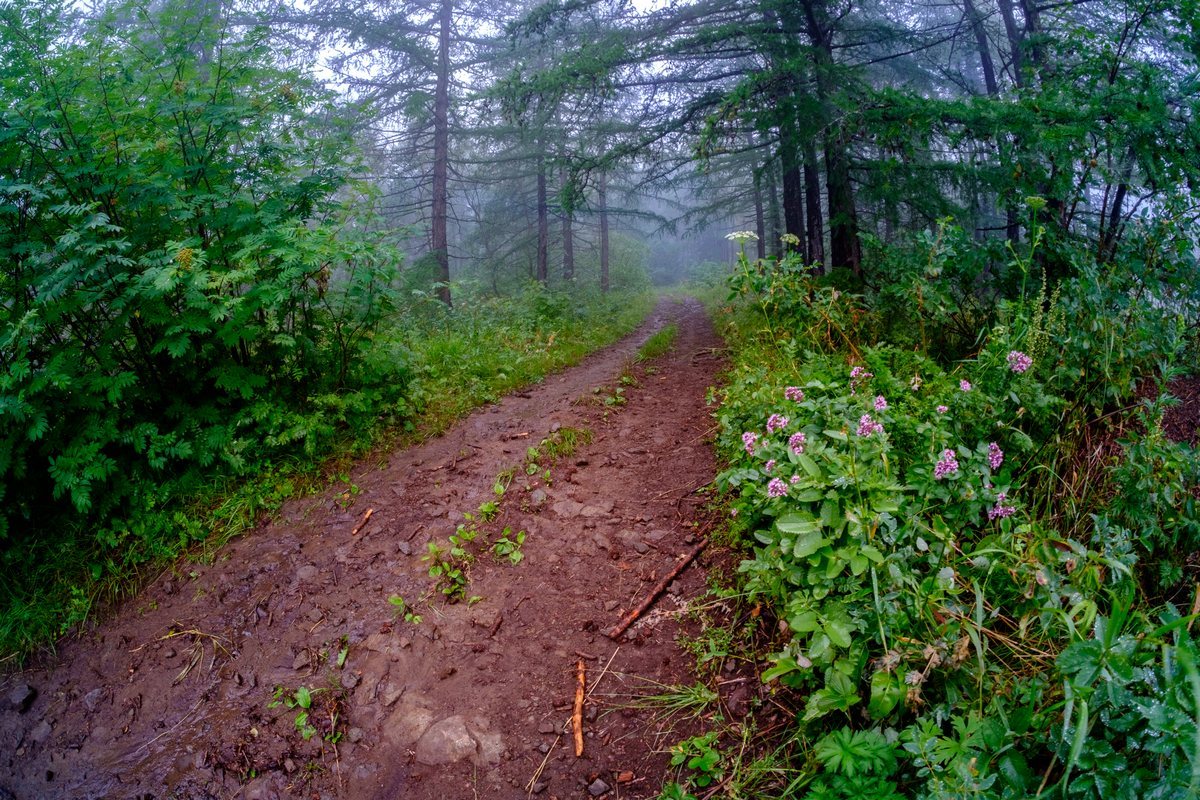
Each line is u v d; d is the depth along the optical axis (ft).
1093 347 12.64
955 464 8.91
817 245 33.88
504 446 16.81
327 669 10.18
